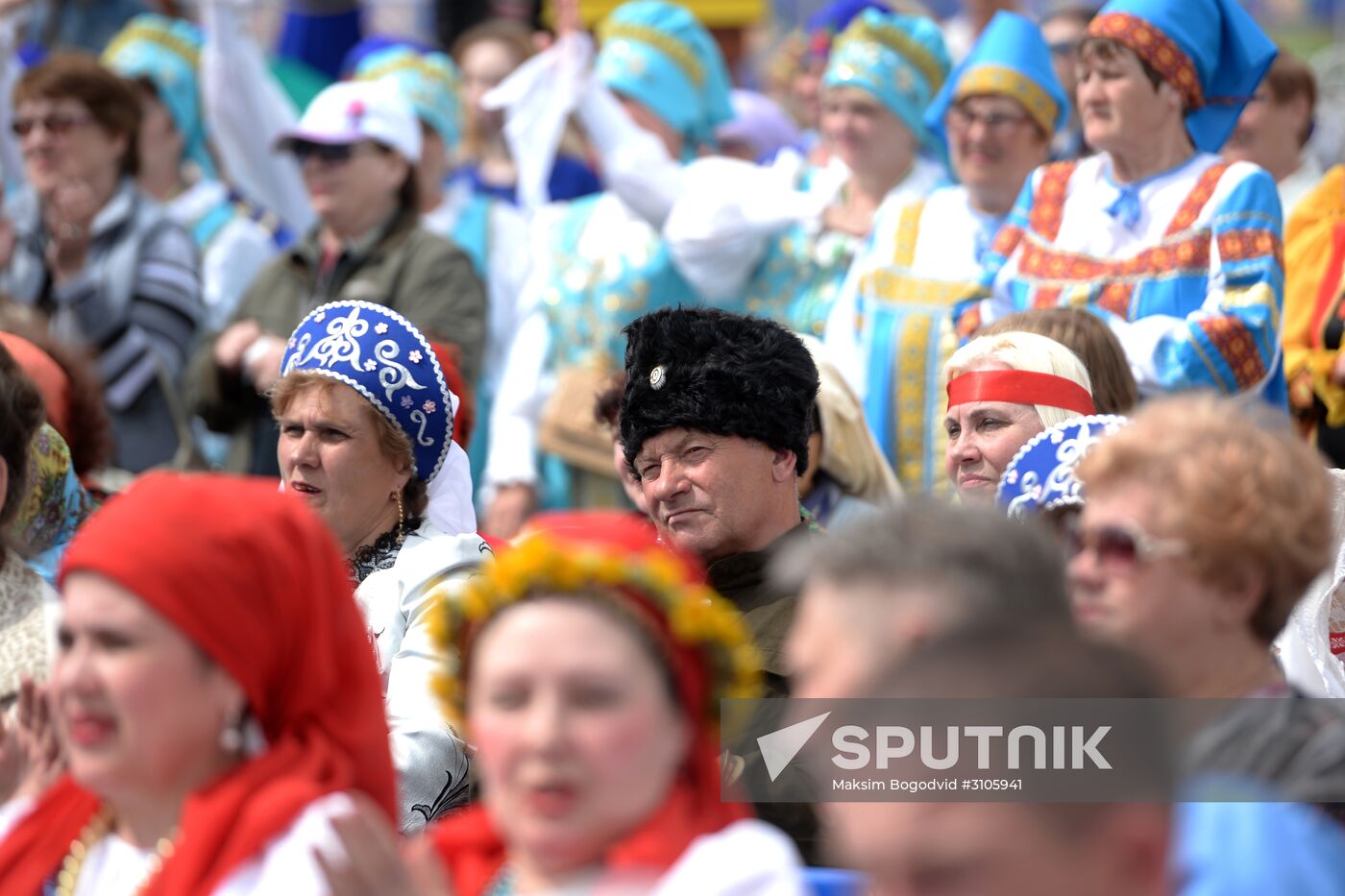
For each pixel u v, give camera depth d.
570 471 22.47
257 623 8.94
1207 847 7.93
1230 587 8.77
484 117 30.92
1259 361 16.75
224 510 9.01
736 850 8.09
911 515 7.96
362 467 14.08
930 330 19.66
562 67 23.58
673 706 8.40
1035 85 19.98
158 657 8.82
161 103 28.62
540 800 8.19
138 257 24.03
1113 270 17.56
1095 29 17.75
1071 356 13.77
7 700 11.52
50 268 24.20
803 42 33.78
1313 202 20.47
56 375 16.08
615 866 8.23
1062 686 6.16
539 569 8.35
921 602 7.61
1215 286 17.09
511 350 23.98
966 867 5.98
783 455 12.95
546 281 23.78
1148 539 8.77
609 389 15.12
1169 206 17.56
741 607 12.57
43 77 23.97
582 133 25.86
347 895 8.35
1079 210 18.08
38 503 14.14
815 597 7.89
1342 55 33.25
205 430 25.28
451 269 22.25
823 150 27.86
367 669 9.46
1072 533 9.88
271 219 29.45
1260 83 19.61
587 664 8.20
